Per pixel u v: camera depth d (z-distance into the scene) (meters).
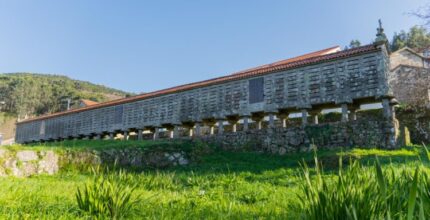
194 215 4.89
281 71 20.47
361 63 17.44
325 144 17.61
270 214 4.91
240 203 6.66
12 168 14.48
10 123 82.44
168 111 26.16
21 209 4.37
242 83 22.23
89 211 4.41
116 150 17.89
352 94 17.38
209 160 18.72
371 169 3.64
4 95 95.62
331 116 23.97
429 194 2.80
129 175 8.65
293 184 9.38
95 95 101.31
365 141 16.42
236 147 20.97
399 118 23.12
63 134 35.47
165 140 23.52
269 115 20.53
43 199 5.35
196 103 24.44
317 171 3.47
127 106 29.53
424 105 22.55
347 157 12.88
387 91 16.28
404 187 3.06
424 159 11.22
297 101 19.38
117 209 4.48
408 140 18.47
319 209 3.12
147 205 5.48
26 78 109.12
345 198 2.98
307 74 19.34
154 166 18.19
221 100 23.03
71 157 16.53
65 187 8.12
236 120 23.73
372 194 3.01
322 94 18.47
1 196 5.07
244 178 11.77
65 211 4.34
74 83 117.94
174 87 28.11
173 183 10.13
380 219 2.54
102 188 4.68
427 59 33.12
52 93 98.62
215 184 10.13
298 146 18.50
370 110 23.08
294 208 4.80
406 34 56.84
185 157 19.41
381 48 16.78
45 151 15.84
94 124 32.22
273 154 19.00
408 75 27.20
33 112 89.38
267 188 8.70
